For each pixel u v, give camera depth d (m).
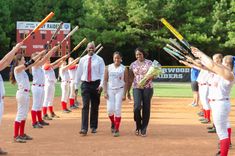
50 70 14.17
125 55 49.44
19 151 9.16
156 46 46.06
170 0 44.56
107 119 14.36
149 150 9.35
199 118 14.80
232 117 15.42
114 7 45.34
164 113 16.30
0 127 12.51
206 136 11.22
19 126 10.27
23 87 10.12
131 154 8.91
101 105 18.95
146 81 10.83
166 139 10.71
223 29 44.62
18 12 47.59
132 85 11.37
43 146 9.72
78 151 9.18
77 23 47.28
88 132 11.67
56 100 21.69
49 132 11.63
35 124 12.44
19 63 10.11
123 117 14.98
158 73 10.73
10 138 10.70
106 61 48.75
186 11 45.66
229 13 44.84
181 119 14.59
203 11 46.50
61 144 9.97
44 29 37.25
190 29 44.66
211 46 45.34
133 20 44.66
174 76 38.88
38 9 46.50
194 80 18.47
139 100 10.93
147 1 44.62
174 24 45.81
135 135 11.26
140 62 11.01
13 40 48.09
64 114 15.77
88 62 11.24
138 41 45.22
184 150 9.39
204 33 44.41
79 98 22.41
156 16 44.69
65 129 12.18
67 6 47.59
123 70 11.20
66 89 16.19
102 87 11.20
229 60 8.61
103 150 9.30
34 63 9.98
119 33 44.50
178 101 21.22
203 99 13.64
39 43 37.28
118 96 11.19
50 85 14.23
